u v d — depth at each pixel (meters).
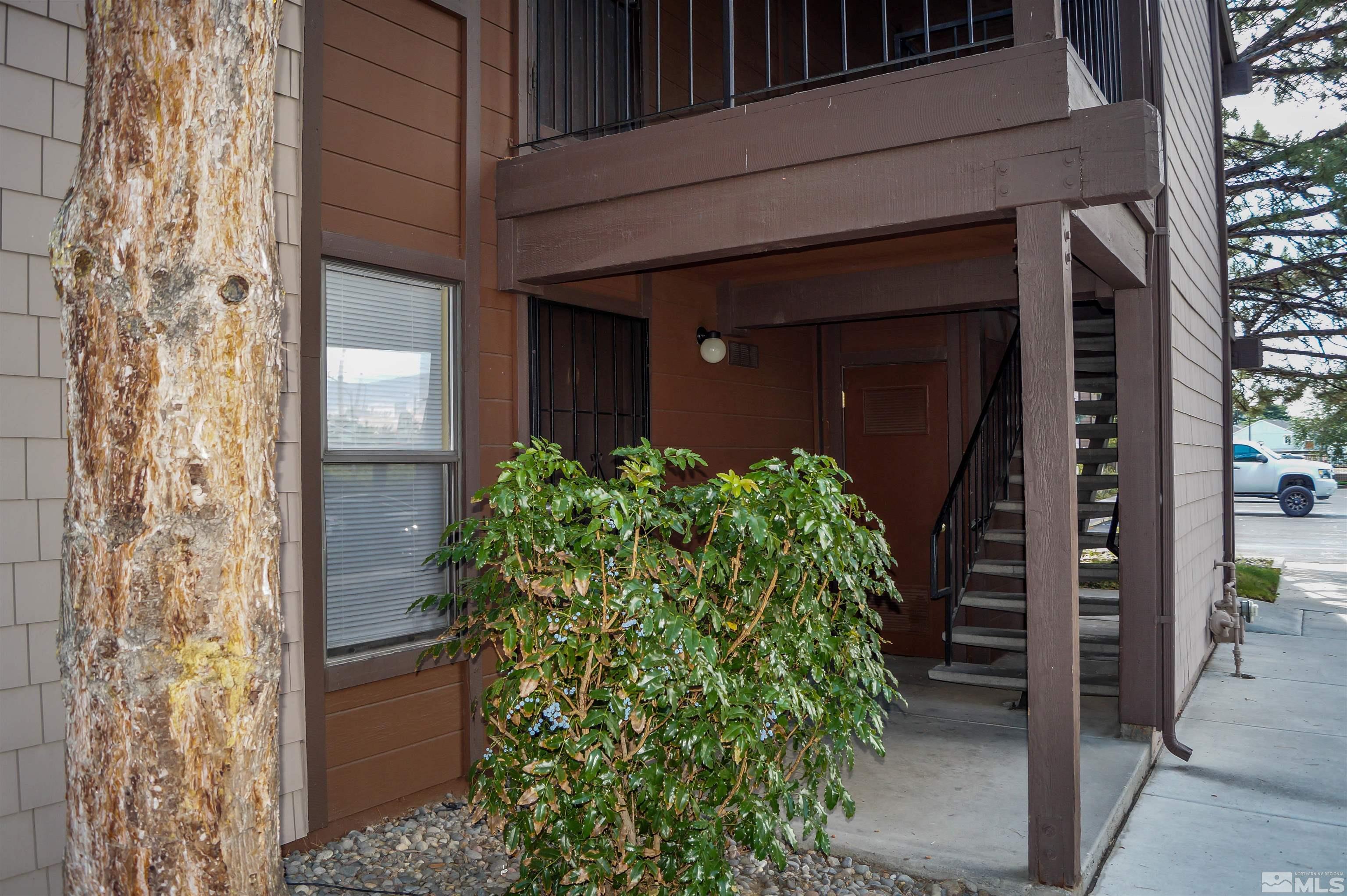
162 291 1.69
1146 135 2.99
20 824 2.67
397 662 3.91
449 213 4.23
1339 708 6.00
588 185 4.09
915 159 3.38
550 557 2.66
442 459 4.17
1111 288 5.02
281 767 3.44
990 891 3.18
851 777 4.38
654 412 5.52
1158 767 4.90
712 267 5.59
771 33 6.72
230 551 1.74
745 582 2.79
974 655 6.89
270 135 1.87
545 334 4.73
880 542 2.96
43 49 2.79
